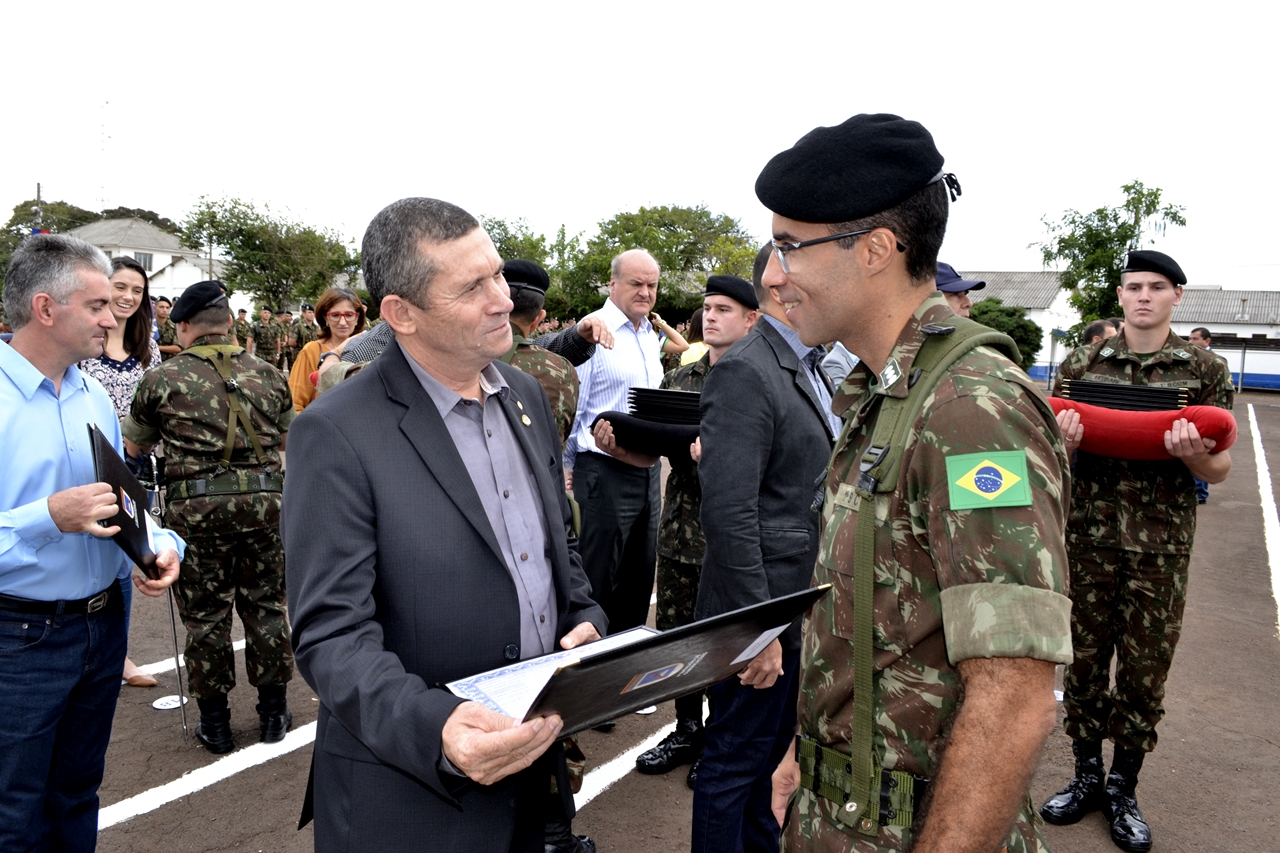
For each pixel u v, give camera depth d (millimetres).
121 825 3014
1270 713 4129
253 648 3582
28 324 2229
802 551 2428
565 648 1664
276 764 3498
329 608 1425
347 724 1390
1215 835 3078
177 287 52906
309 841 2941
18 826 2180
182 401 3398
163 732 3764
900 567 1185
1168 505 3010
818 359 2574
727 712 2391
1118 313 21203
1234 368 39250
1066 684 3256
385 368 1625
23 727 2174
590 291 43406
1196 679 4543
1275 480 11656
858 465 1291
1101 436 2902
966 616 1047
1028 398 1114
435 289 1511
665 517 3553
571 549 1987
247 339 16797
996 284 53500
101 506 2100
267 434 3586
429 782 1304
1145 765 3598
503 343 1597
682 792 3355
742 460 2324
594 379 4254
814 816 1327
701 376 3910
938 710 1164
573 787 2977
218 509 3391
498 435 1742
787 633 2430
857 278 1279
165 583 2395
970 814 1040
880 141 1234
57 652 2227
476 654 1581
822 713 1314
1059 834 3096
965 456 1088
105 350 4277
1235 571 6773
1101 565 3137
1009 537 1043
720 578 2373
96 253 2307
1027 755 1030
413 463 1554
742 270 51000
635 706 1374
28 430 2225
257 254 37375
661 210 54531
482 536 1576
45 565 2176
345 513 1471
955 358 1186
